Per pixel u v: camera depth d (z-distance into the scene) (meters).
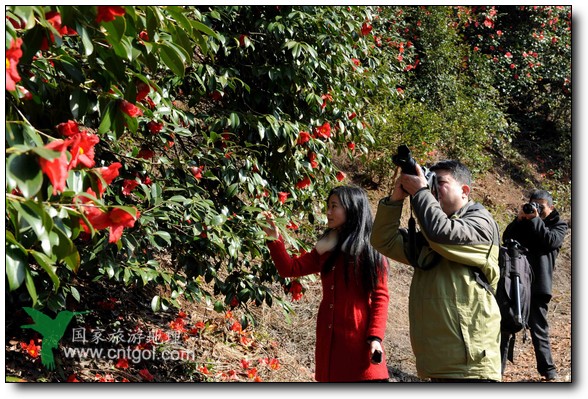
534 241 5.13
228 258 4.13
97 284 4.49
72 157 1.87
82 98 2.48
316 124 4.50
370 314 3.11
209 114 4.16
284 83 4.22
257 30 4.25
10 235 1.84
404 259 2.89
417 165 2.75
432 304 2.70
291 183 4.43
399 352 5.64
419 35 10.63
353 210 3.18
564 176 11.52
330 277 3.17
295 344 5.14
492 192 10.18
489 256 2.71
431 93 10.26
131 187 3.38
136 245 3.33
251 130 4.19
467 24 11.88
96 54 2.50
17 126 1.89
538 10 12.14
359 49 5.00
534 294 5.21
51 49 2.55
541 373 5.31
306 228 4.77
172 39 2.65
